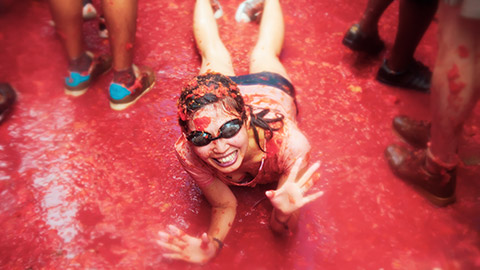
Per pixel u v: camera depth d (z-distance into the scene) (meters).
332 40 3.51
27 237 2.33
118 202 2.47
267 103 2.35
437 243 2.28
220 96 1.82
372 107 3.00
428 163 2.35
